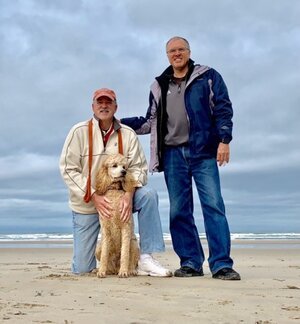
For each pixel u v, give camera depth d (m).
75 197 5.89
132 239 5.71
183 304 3.89
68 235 33.28
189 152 5.64
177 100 5.67
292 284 5.15
